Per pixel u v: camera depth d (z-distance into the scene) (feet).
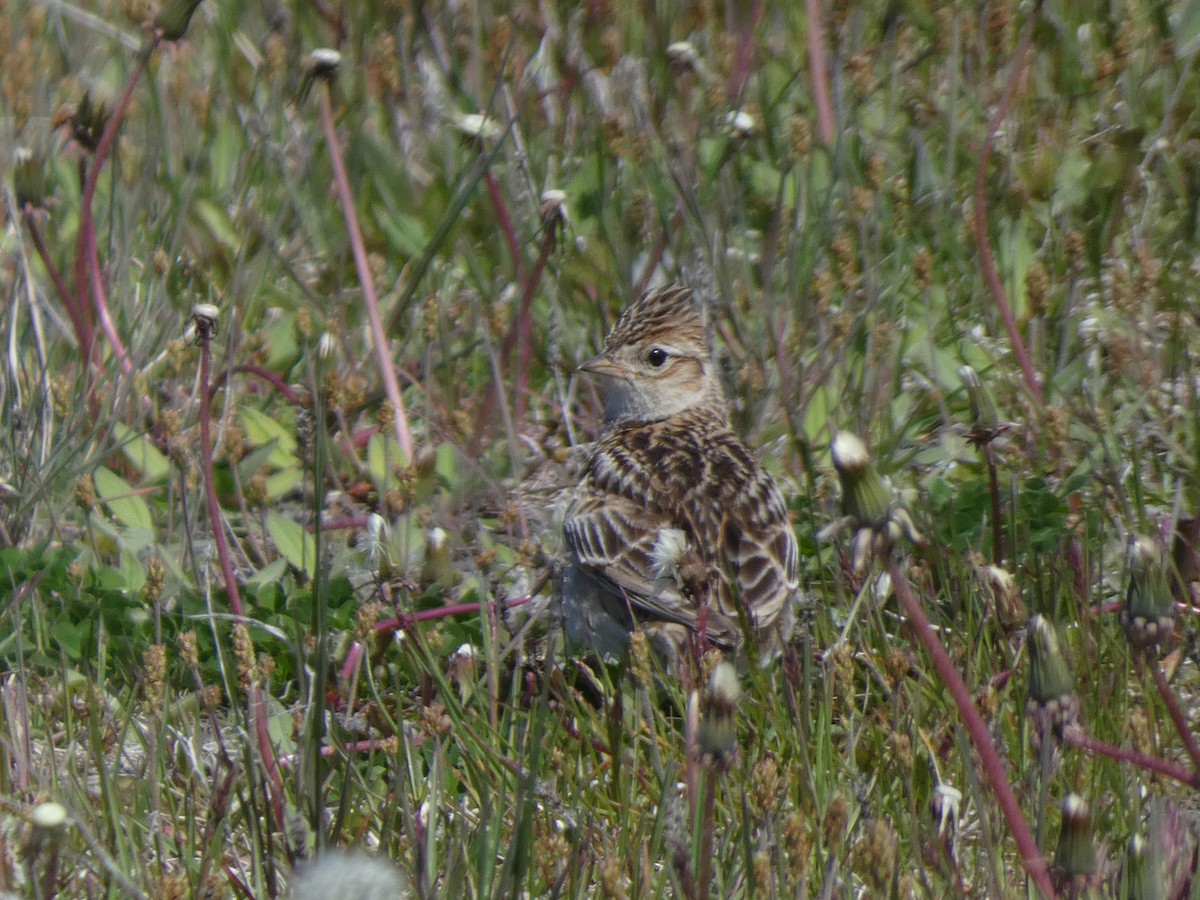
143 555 33.86
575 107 48.60
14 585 31.01
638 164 43.98
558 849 22.09
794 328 39.78
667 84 47.55
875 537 17.17
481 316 41.86
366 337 42.60
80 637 30.27
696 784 20.12
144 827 24.02
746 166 44.50
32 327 37.93
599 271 43.91
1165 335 39.86
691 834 21.09
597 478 33.24
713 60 48.78
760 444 38.34
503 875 20.30
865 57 44.47
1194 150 45.73
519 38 51.39
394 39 48.19
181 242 43.47
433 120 47.85
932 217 43.47
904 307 41.42
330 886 16.63
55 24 51.31
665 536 30.25
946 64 47.91
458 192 44.47
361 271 39.52
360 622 26.68
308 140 42.73
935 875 22.17
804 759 23.43
